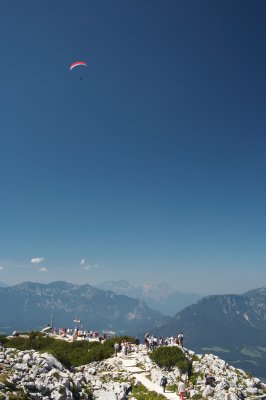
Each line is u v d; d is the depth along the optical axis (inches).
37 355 1389.0
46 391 1095.6
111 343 2277.3
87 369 1765.5
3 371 1130.7
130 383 1571.1
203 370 1779.0
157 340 2375.7
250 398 1549.0
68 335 2854.3
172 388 1563.7
